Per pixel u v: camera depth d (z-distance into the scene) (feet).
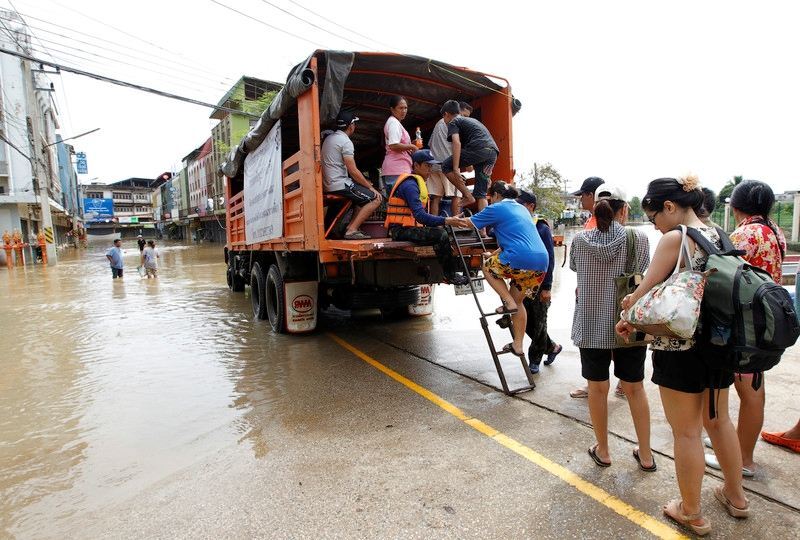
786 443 10.66
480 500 9.07
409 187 15.47
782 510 8.48
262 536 8.25
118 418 13.76
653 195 8.19
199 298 37.40
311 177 17.44
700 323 7.51
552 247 15.93
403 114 19.51
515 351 15.03
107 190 319.27
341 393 15.08
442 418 12.93
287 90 18.24
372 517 8.66
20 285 49.19
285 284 22.47
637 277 9.55
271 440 11.99
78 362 19.72
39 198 79.97
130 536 8.39
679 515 8.11
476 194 19.29
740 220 10.43
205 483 10.07
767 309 6.79
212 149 145.07
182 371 18.03
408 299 22.71
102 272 64.59
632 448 10.88
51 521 8.93
